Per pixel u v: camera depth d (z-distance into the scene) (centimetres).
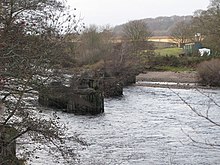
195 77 7069
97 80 4581
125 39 9275
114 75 6475
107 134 3159
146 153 2548
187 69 8538
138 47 8612
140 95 6184
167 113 4356
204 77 6838
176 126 3525
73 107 4019
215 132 3173
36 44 1353
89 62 6359
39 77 1385
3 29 1251
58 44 1441
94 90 4175
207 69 6762
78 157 2267
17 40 1261
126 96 6072
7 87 1325
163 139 2983
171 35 11812
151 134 3192
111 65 6738
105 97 5722
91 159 2327
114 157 2425
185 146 2731
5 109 1363
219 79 6712
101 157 2397
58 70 1488
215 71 6719
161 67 9150
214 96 5569
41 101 1534
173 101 5400
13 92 1313
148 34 10256
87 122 3694
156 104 5141
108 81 5712
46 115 1875
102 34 7788
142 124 3675
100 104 4288
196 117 3953
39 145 1906
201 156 2466
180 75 7900
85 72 3922
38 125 1382
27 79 1304
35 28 1390
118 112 4459
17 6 1321
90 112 4109
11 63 1210
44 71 1394
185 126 3503
